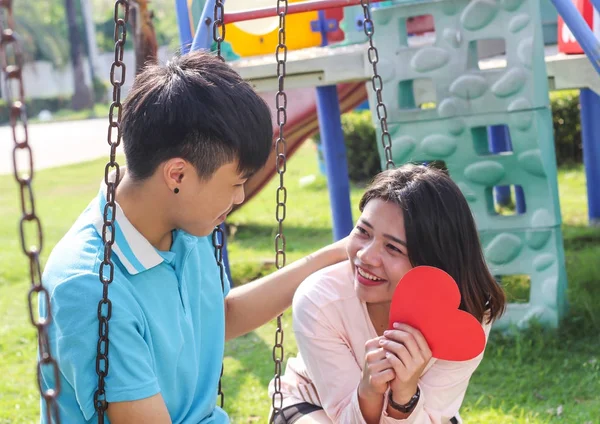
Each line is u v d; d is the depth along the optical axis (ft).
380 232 6.24
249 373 13.42
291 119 18.13
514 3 12.76
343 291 6.87
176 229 6.10
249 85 5.67
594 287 15.74
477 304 6.52
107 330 5.24
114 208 5.11
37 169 46.55
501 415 10.99
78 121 98.12
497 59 17.48
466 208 6.43
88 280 5.39
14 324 17.06
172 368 5.90
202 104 5.32
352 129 31.89
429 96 14.58
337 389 6.75
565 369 12.41
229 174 5.50
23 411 12.50
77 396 5.48
